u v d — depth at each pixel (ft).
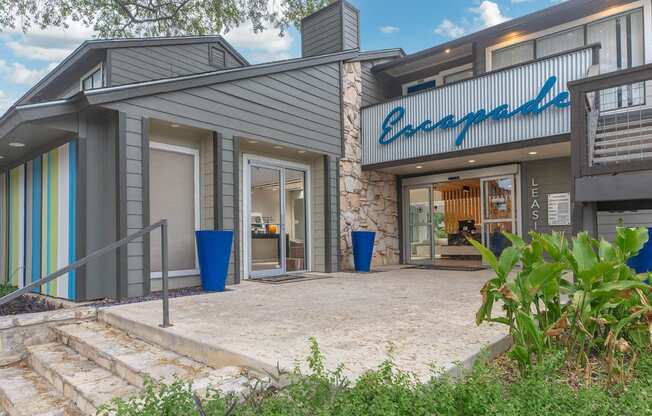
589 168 18.49
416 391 6.12
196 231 18.76
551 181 26.99
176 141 19.75
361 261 26.61
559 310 8.25
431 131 27.43
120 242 10.74
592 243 9.01
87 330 12.73
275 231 24.58
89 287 16.39
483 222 29.89
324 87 27.04
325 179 26.63
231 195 20.58
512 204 28.43
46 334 12.95
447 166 29.81
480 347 8.81
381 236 31.86
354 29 30.96
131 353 10.32
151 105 17.57
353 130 29.94
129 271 16.44
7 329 12.28
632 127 21.99
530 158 27.09
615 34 26.63
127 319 12.29
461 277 22.70
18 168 21.48
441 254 35.53
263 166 24.22
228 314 12.74
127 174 16.62
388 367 6.51
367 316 12.24
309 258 26.61
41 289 18.81
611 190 17.93
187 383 7.61
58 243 17.75
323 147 26.45
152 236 18.51
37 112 15.20
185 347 10.04
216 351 9.16
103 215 16.94
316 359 6.82
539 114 23.16
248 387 7.15
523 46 30.07
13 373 11.50
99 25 43.91
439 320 11.58
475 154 25.57
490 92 25.09
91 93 15.52
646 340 7.87
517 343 7.87
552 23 28.60
